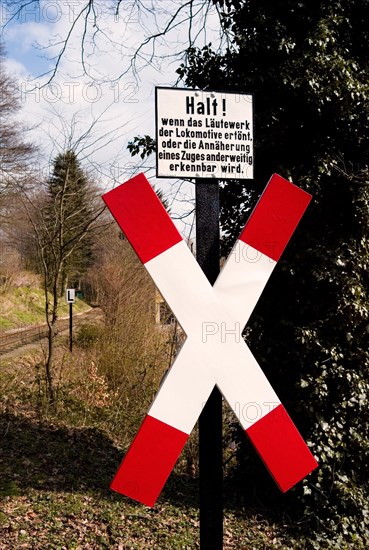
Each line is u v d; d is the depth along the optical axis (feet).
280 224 5.75
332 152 16.49
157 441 5.20
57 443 20.77
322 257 16.03
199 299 5.43
